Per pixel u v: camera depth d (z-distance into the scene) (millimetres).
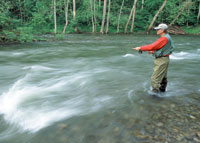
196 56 9117
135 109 2941
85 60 8016
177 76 5086
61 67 6672
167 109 2891
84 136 2285
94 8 28328
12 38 13672
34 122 2785
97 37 20328
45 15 29203
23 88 4324
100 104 3258
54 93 3986
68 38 18688
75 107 3219
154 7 32406
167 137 2127
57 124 2641
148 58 8508
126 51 10750
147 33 27609
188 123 2432
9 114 3152
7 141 2369
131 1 35062
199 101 3193
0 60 7969
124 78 4973
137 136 2184
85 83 4629
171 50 3328
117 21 28484
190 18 29516
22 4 31469
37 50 10836
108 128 2416
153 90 3650
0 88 4457
